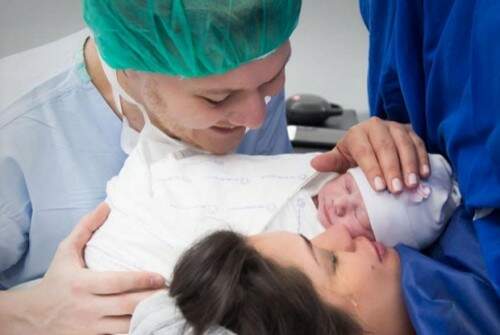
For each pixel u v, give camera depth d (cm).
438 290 61
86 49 102
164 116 85
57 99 99
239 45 70
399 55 72
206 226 79
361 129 83
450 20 61
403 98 77
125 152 102
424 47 69
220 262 62
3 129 95
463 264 62
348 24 162
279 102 113
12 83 100
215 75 72
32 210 98
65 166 99
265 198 86
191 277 62
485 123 54
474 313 57
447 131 63
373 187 78
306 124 149
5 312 78
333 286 66
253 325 56
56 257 81
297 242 70
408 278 63
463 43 60
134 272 73
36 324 77
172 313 59
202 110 77
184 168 90
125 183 89
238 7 68
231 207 85
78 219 99
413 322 61
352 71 167
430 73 67
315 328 57
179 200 85
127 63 77
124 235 80
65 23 131
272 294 58
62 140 99
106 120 100
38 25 130
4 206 96
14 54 113
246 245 66
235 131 89
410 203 77
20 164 96
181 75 73
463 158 60
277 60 75
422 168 75
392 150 77
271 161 94
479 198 56
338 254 70
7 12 129
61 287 76
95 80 99
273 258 65
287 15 72
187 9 67
